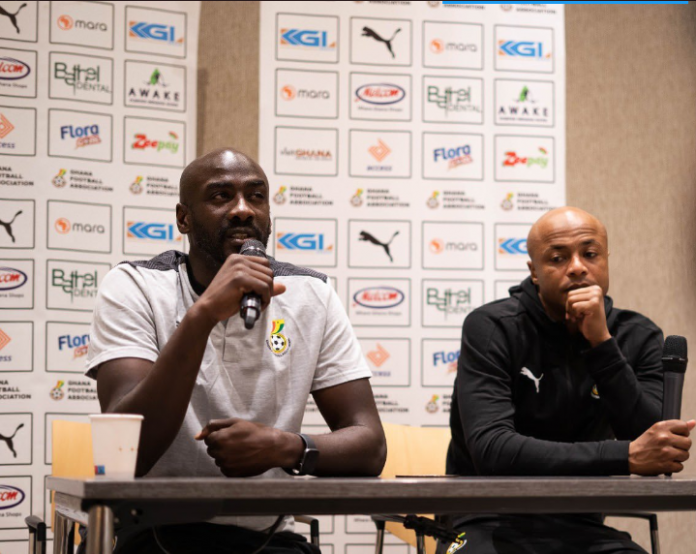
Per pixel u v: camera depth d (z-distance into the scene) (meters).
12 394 3.17
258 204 1.96
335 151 3.51
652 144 4.12
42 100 3.26
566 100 4.07
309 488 1.32
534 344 2.32
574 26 4.11
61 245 3.25
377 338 3.49
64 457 2.44
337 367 1.96
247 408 1.85
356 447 1.75
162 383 1.62
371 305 3.49
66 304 3.24
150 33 3.40
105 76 3.34
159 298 1.91
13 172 3.22
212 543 1.72
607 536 2.08
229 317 1.79
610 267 4.02
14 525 3.14
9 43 3.24
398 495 1.37
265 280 1.62
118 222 3.32
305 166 3.48
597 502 1.51
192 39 3.45
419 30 3.58
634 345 2.37
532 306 2.34
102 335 1.84
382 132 3.54
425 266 3.53
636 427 2.13
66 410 3.22
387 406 3.47
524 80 3.62
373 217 3.52
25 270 3.21
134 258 3.33
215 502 1.32
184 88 3.43
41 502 3.17
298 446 1.63
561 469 1.94
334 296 2.05
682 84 4.16
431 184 3.55
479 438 2.11
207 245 1.92
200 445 1.81
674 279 4.05
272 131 3.46
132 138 3.36
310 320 1.97
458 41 3.60
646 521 3.87
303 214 3.47
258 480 1.30
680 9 4.16
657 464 1.85
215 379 1.85
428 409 3.49
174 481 1.26
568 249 2.27
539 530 2.11
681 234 4.06
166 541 1.71
